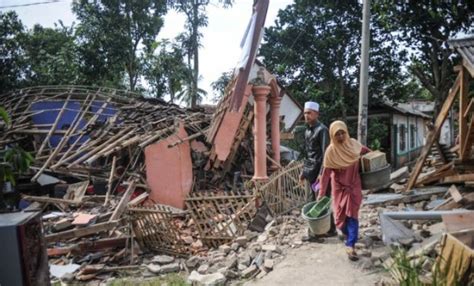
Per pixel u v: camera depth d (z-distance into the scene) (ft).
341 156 15.49
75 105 45.62
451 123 72.84
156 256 21.30
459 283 11.42
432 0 51.88
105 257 21.34
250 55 25.63
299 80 69.72
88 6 68.33
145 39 71.87
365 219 21.26
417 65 58.29
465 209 20.39
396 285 12.91
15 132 39.52
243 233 21.80
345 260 15.94
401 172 29.91
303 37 67.87
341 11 66.03
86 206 30.40
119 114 40.60
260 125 26.09
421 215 17.88
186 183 31.53
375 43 64.85
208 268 17.94
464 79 24.70
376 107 72.13
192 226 24.31
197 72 71.00
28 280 7.71
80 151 34.68
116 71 70.18
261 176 25.98
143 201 30.01
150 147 31.65
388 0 53.47
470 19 51.90
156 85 69.67
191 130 36.58
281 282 14.89
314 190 19.31
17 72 64.64
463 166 25.75
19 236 7.64
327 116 66.90
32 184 34.63
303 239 18.67
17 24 64.95
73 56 67.92
